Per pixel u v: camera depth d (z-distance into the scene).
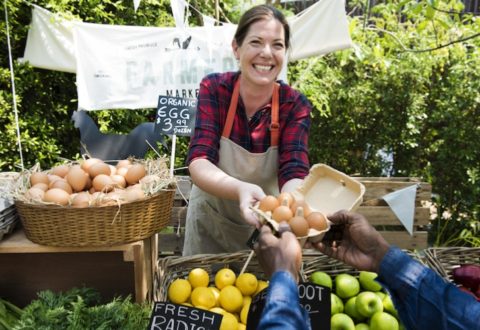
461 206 3.75
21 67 3.18
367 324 1.42
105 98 3.08
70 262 1.95
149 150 3.65
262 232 0.97
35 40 3.12
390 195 2.57
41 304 1.51
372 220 2.60
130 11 3.68
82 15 3.46
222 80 1.64
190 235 1.96
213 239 1.94
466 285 1.40
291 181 1.52
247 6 4.29
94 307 1.51
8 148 3.19
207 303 1.36
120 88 3.08
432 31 3.70
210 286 1.51
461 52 3.64
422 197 2.60
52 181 1.58
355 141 4.00
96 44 3.03
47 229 1.47
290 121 1.62
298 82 3.64
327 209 1.28
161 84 3.09
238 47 1.56
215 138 1.61
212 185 1.44
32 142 3.22
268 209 1.17
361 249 1.12
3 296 1.93
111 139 2.38
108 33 3.03
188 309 1.26
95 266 1.96
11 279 1.93
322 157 4.04
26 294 1.94
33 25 3.09
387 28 3.85
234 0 4.29
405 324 0.99
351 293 1.44
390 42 3.68
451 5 3.15
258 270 1.57
